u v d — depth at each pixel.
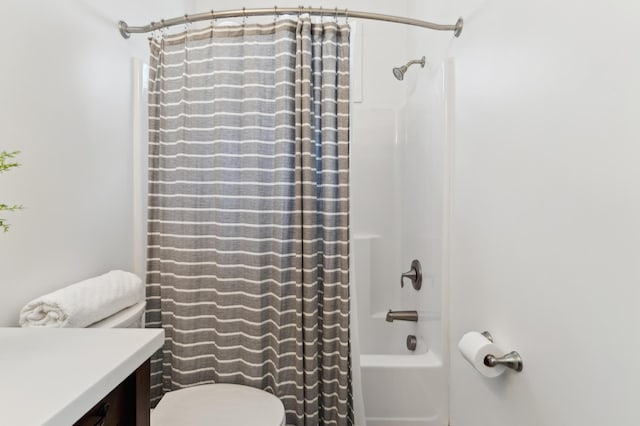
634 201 0.50
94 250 1.12
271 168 1.21
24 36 0.86
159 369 1.29
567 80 0.64
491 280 0.93
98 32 1.14
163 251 1.27
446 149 1.21
